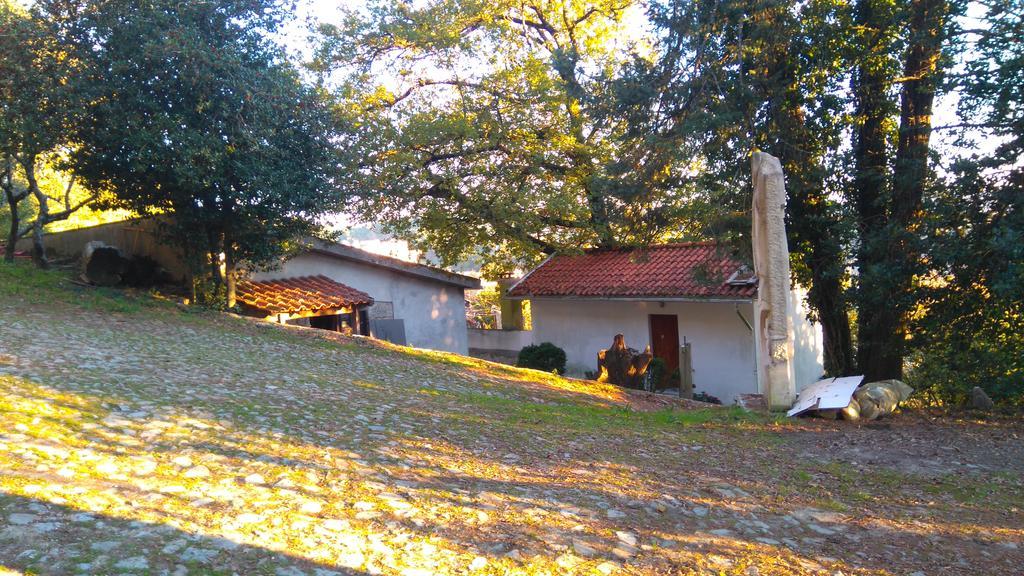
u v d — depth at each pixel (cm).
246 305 1727
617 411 1100
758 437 891
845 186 1362
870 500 644
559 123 2055
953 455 795
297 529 426
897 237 1170
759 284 1084
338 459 582
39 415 565
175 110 1380
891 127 1409
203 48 1334
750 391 1855
